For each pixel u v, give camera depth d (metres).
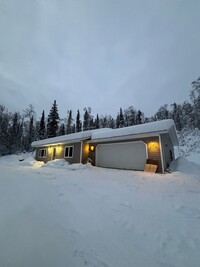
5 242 2.25
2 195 4.25
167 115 46.38
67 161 14.88
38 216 3.15
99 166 13.55
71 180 7.11
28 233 2.52
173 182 6.89
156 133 10.30
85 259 2.08
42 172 9.65
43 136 35.41
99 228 2.90
